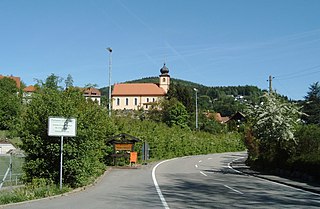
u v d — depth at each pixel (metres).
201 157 58.38
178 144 60.59
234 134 86.19
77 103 20.50
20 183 23.09
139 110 97.12
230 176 28.62
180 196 16.66
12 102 50.59
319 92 51.66
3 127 48.62
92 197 16.09
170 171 32.69
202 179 25.80
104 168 29.67
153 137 49.94
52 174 18.41
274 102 29.53
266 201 15.21
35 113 18.30
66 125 17.28
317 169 23.53
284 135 28.02
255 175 28.75
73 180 19.00
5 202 14.24
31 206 13.36
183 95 109.50
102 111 29.72
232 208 13.21
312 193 18.33
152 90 127.31
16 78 99.50
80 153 18.56
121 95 127.69
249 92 160.38
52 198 15.69
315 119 48.00
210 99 150.88
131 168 34.62
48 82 20.44
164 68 130.00
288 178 25.53
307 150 26.36
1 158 36.00
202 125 91.75
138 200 15.22
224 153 73.50
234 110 135.50
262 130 29.64
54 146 17.92
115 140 36.19
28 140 18.09
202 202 14.73
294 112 29.45
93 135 19.30
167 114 92.19
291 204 14.39
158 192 18.16
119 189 19.41
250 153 39.19
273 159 30.73
